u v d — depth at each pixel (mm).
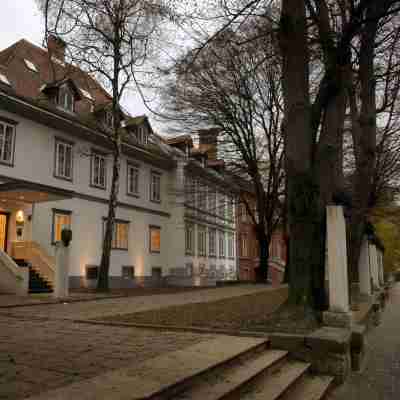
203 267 36594
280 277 51969
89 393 3982
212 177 36656
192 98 25250
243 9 8641
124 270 27344
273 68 22469
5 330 8023
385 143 19656
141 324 8477
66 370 4957
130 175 28750
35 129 21203
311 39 10094
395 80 15273
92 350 6133
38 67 24500
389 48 13555
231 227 44312
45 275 19844
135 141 29703
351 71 13133
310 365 7062
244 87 24375
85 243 24156
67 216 23062
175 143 38062
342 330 7898
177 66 9711
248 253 49000
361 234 14781
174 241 32688
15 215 20578
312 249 9195
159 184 32094
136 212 28969
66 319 9484
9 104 19500
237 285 28031
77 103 26562
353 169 23469
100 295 17531
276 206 29844
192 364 5246
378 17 8703
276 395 5223
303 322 8367
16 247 20469
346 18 12648
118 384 4316
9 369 4996
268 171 29875
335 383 6922
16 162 19984
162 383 4359
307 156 9297
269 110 26406
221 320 9031
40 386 4301
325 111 10047
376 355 9492
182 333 7715
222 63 21453
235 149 27656
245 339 7184
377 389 6793
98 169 25641
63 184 22734
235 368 5777
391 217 28531
